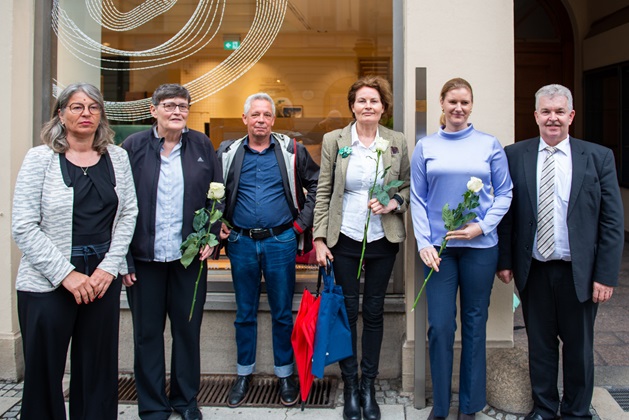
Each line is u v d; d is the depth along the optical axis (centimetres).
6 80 312
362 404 271
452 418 269
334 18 344
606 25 637
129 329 324
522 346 358
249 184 280
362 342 277
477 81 293
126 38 356
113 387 237
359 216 264
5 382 319
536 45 678
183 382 269
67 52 342
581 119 682
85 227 217
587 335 251
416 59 293
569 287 248
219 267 329
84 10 347
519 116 682
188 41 359
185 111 255
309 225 284
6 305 318
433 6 292
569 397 257
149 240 255
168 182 258
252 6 354
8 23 313
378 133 271
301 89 354
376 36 337
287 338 291
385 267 269
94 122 218
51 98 333
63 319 217
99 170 223
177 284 266
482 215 249
